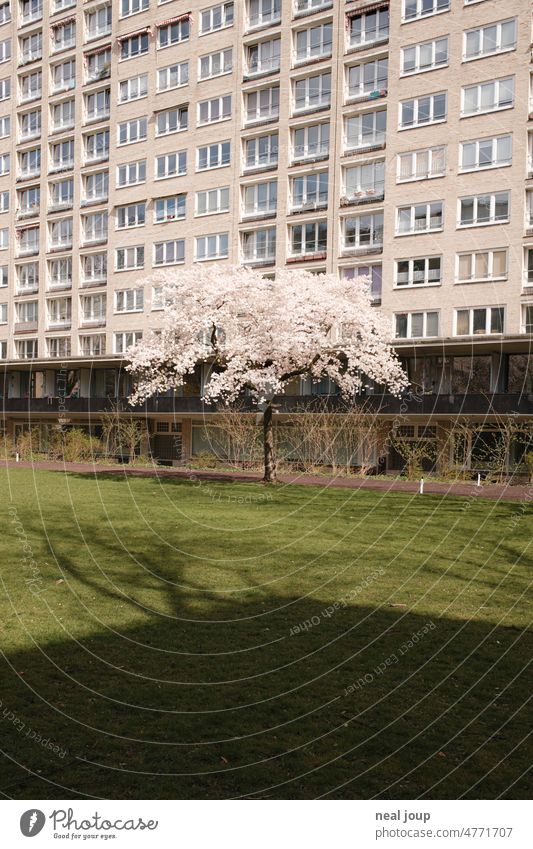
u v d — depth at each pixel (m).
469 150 37.09
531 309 35.56
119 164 50.84
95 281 52.34
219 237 46.06
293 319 25.44
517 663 7.56
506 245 35.91
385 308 39.22
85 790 5.16
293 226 43.38
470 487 26.78
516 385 36.97
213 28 46.72
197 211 47.03
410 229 38.72
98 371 52.94
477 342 34.69
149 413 44.41
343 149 41.22
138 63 50.06
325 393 40.69
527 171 35.56
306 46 43.31
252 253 45.19
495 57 36.34
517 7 35.66
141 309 49.50
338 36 41.47
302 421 35.97
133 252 49.91
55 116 55.81
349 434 34.94
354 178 41.00
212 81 46.59
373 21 40.88
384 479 30.89
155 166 49.03
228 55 46.12
